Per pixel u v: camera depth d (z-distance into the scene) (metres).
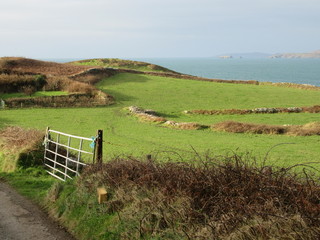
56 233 9.03
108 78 68.69
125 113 44.03
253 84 76.81
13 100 45.88
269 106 50.91
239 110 45.41
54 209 10.42
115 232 7.97
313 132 30.86
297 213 6.29
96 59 102.88
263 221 6.30
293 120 39.81
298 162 20.12
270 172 7.93
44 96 48.50
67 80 55.06
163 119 38.75
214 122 39.53
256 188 7.22
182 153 21.22
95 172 10.58
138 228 7.55
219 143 27.23
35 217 10.13
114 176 9.59
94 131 33.09
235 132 32.69
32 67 67.75
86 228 8.73
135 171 9.52
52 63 76.25
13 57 74.19
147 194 8.36
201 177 8.08
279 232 6.01
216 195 7.44
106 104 49.28
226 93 61.22
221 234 6.40
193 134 31.95
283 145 26.34
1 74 53.84
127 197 8.66
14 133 18.41
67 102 48.16
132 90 60.31
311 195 6.88
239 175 7.79
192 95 58.84
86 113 43.38
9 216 10.17
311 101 55.12
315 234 5.80
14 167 15.63
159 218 7.43
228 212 6.79
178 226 7.09
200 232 6.63
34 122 36.75
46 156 16.28
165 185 8.13
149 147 25.14
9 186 13.58
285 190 7.04
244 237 6.16
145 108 48.16
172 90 62.16
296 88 69.69
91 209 9.14
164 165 9.27
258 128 32.44
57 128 34.03
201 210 7.21
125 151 23.16
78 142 27.03
